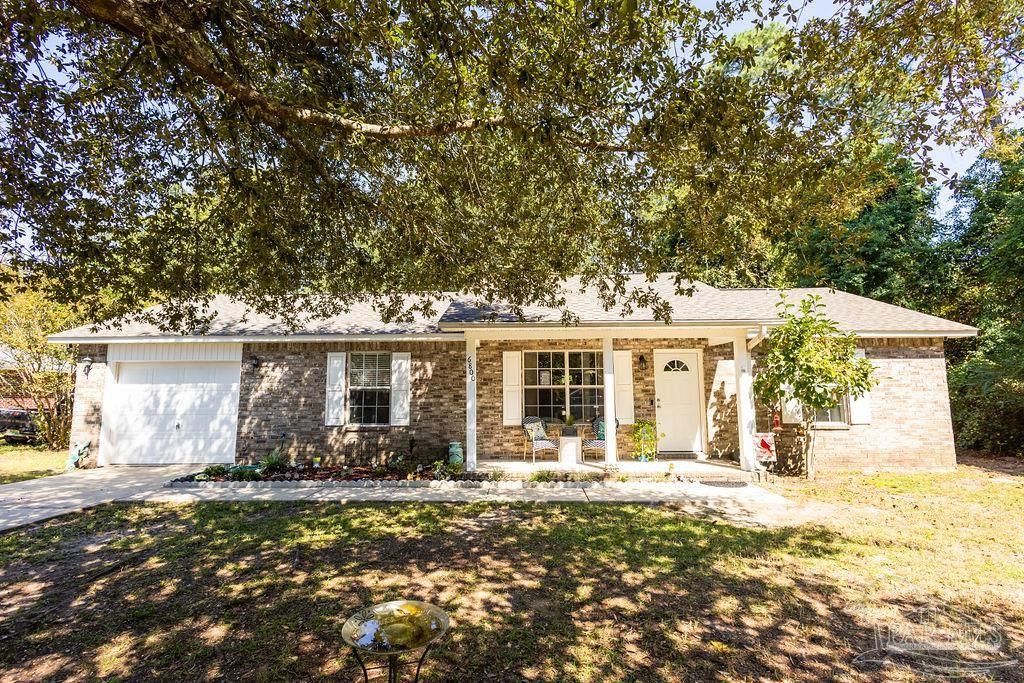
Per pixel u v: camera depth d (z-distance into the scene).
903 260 20.64
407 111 5.56
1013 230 15.62
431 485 10.26
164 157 6.18
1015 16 4.42
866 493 9.57
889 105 5.08
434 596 5.05
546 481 10.61
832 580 5.40
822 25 4.52
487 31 4.01
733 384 12.99
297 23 4.75
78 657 4.00
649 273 5.98
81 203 5.56
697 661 3.91
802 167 4.52
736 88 3.97
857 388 10.67
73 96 5.32
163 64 4.21
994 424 14.63
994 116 4.95
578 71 4.11
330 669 3.82
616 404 13.09
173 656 4.00
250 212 6.25
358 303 14.72
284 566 5.85
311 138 5.79
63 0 4.18
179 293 6.94
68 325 16.16
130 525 7.55
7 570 5.81
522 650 4.06
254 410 12.95
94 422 13.01
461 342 13.11
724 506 8.59
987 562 5.89
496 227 6.92
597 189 5.98
